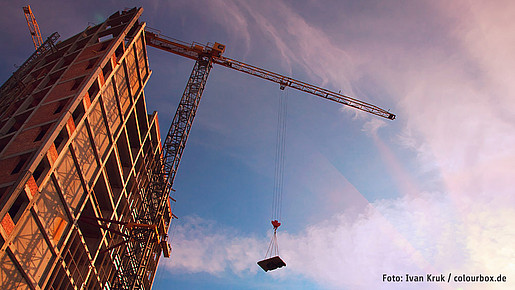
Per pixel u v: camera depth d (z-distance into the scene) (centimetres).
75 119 4862
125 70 5800
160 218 7262
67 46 6212
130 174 6494
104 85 5209
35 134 4388
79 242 5106
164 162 7669
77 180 4794
